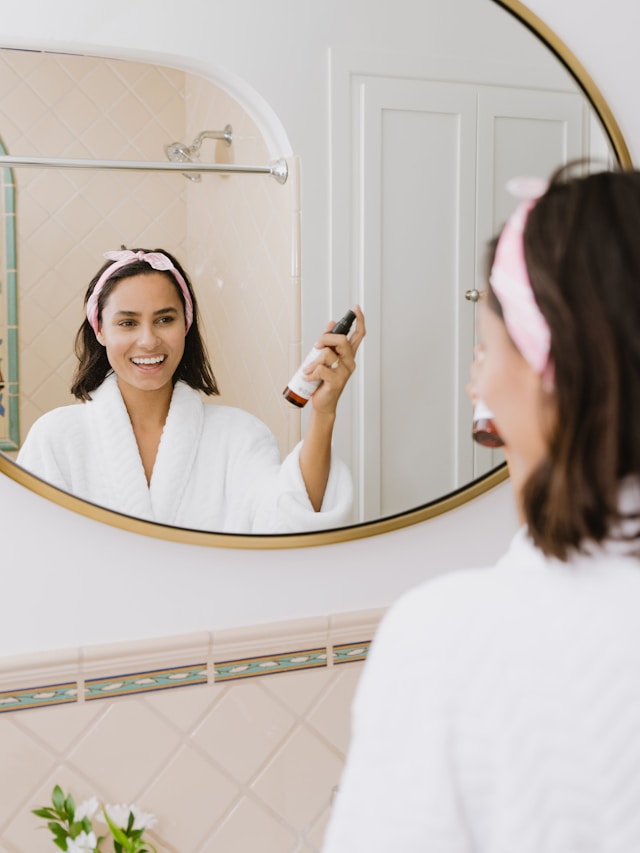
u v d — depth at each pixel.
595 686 0.54
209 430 1.16
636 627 0.55
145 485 1.14
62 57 1.05
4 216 1.04
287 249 1.16
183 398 1.14
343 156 1.18
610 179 0.57
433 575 1.34
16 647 1.15
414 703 0.57
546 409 0.58
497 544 1.37
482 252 1.26
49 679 1.15
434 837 0.54
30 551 1.14
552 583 0.57
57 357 1.08
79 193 1.07
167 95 1.09
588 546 0.57
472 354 1.27
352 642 1.29
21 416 1.08
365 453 1.23
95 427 1.11
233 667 1.23
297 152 1.16
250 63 1.13
